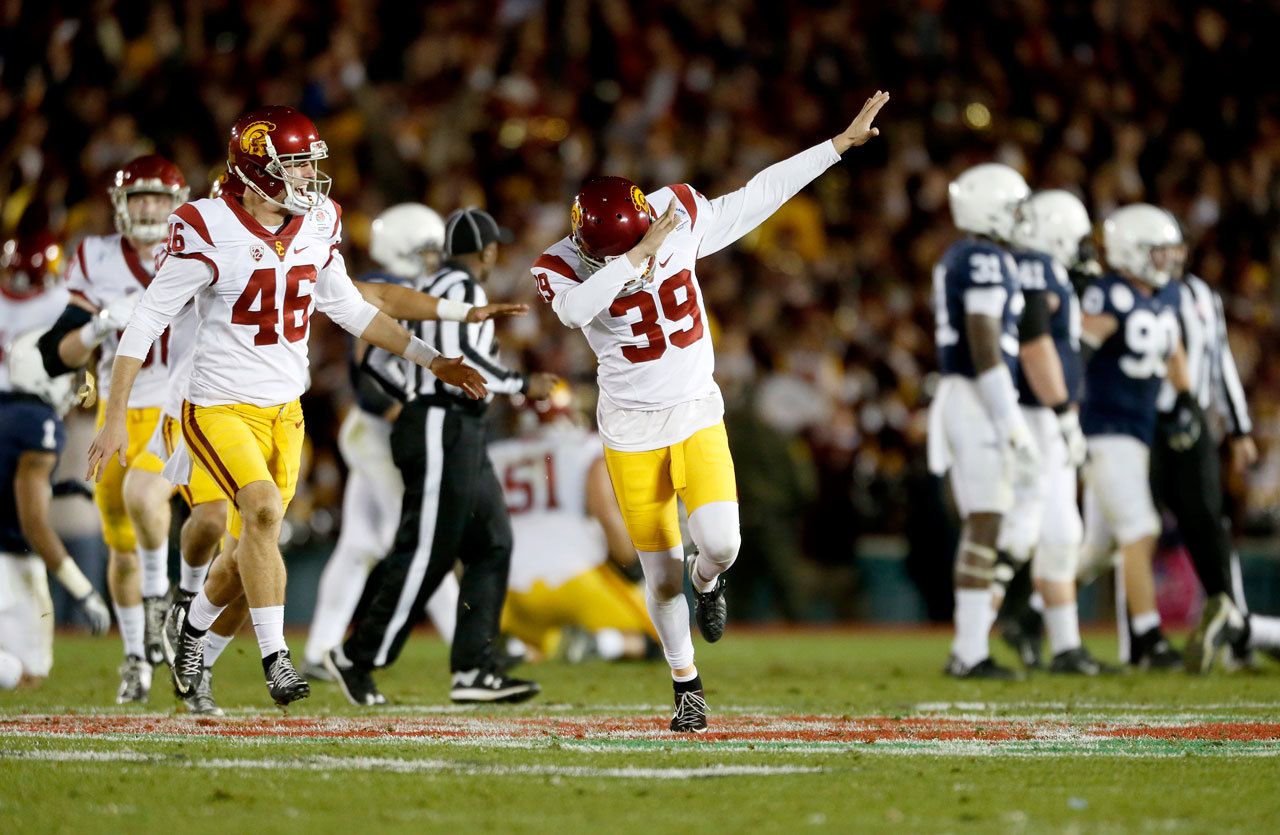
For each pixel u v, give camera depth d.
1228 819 12.83
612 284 16.81
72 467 38.38
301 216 18.36
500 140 57.81
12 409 25.00
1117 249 29.59
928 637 42.62
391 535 27.72
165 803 13.32
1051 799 13.69
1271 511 49.84
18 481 25.06
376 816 12.84
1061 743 17.36
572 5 61.62
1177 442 29.77
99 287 22.66
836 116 63.59
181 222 17.84
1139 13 66.38
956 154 63.84
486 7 60.38
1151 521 29.94
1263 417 53.03
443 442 22.25
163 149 54.00
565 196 57.03
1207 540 29.59
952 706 22.17
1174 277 30.30
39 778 14.47
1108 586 48.53
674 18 63.66
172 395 20.23
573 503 32.22
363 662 22.36
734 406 47.03
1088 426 30.12
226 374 18.20
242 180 17.98
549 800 13.57
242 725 19.05
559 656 34.97
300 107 55.91
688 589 42.84
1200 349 29.95
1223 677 27.91
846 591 48.66
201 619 19.48
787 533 47.25
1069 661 28.83
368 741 17.39
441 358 19.12
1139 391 29.72
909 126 63.50
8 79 52.25
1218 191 63.78
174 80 54.94
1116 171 63.50
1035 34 65.88
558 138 58.75
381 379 22.62
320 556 45.47
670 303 17.66
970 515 27.52
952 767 15.45
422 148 56.75
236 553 18.36
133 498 22.42
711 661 32.62
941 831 12.30
